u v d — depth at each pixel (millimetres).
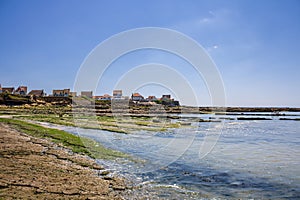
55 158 17344
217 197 11727
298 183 14086
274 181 14430
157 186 12977
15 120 46719
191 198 11484
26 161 15391
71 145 23344
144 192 11867
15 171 12898
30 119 53250
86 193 10797
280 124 59094
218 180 14508
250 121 69938
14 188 10398
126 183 13039
